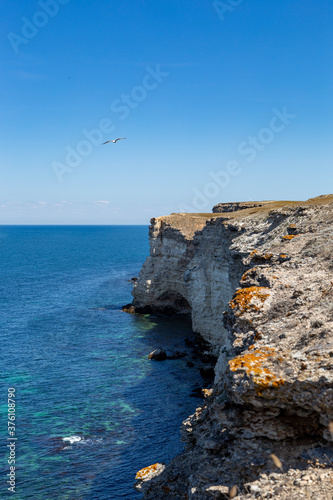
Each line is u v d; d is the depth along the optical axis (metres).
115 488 26.86
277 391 10.72
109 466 29.27
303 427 11.33
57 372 47.56
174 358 54.16
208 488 11.26
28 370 48.00
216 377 36.38
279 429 11.39
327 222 27.55
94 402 39.59
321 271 17.89
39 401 39.53
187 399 40.56
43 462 29.64
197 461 15.93
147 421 35.81
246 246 36.34
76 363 51.00
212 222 63.44
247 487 10.38
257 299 16.44
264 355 12.02
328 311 14.04
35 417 36.31
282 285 17.28
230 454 12.16
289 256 21.52
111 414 37.12
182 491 16.77
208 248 63.28
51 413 37.12
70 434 33.53
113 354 55.12
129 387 43.59
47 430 34.09
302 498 8.91
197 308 61.47
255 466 11.09
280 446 11.34
